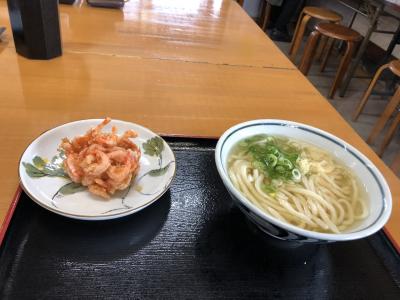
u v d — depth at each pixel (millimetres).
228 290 582
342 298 599
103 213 657
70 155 707
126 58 1229
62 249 603
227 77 1229
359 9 3521
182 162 830
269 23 4660
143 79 1127
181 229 676
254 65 1349
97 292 547
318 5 4746
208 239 665
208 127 962
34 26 1071
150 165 780
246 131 788
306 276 624
